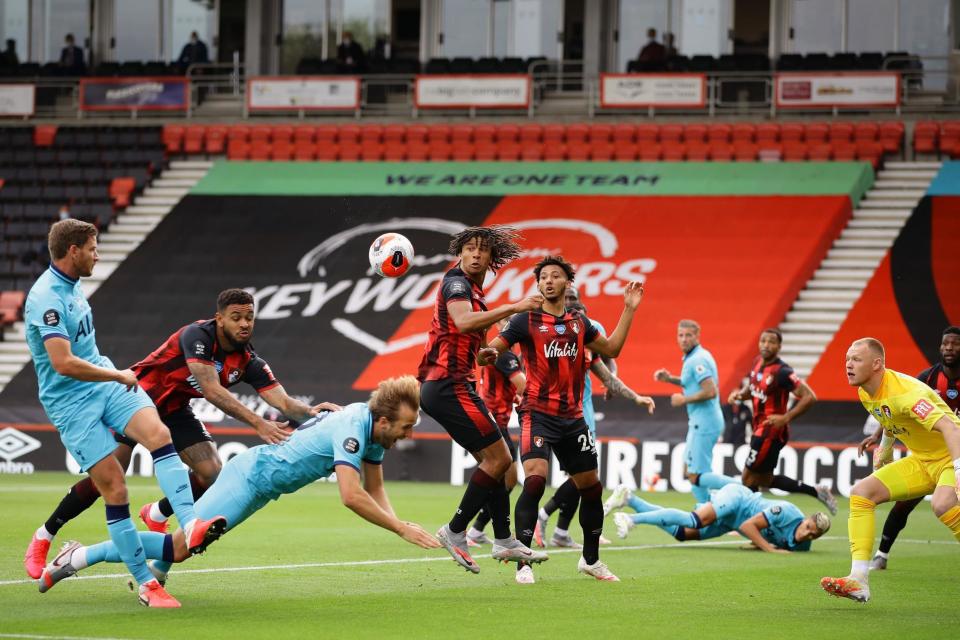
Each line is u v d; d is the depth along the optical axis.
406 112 82.38
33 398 63.09
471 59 83.00
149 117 84.38
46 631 15.41
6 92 82.38
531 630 16.31
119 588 19.81
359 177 77.81
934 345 58.97
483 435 20.08
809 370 58.44
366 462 18.34
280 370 63.41
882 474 19.34
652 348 61.03
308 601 18.80
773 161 74.38
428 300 66.88
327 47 87.88
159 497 41.16
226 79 87.56
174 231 74.56
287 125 81.88
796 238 66.88
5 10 90.50
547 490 49.56
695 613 18.28
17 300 68.56
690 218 70.06
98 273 71.62
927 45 79.50
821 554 27.84
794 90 73.69
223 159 80.81
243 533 30.50
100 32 89.88
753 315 62.44
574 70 83.88
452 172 77.44
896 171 72.88
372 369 62.72
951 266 64.06
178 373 20.42
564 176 75.75
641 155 76.81
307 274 70.12
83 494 19.92
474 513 20.08
